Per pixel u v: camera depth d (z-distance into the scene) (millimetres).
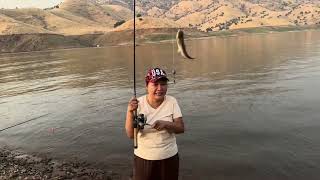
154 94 5973
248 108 20969
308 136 15438
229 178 12031
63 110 23828
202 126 17922
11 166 14094
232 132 16641
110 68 48750
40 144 16812
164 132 5969
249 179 11875
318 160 12922
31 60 75375
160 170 6039
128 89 30516
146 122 5945
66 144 16594
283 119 18219
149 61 55656
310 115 18578
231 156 13797
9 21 150875
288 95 23734
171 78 35375
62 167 13688
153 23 152625
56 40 135125
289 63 41812
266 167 12648
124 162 13891
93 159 14406
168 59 56875
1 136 18547
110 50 96938
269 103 21812
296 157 13281
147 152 5996
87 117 21453
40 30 149875
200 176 12281
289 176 11906
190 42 114938
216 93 26125
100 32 169625
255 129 16859
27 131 19203
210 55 60656
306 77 30578
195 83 31328
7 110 25094
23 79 42625
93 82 36281
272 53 57031
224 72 37531
